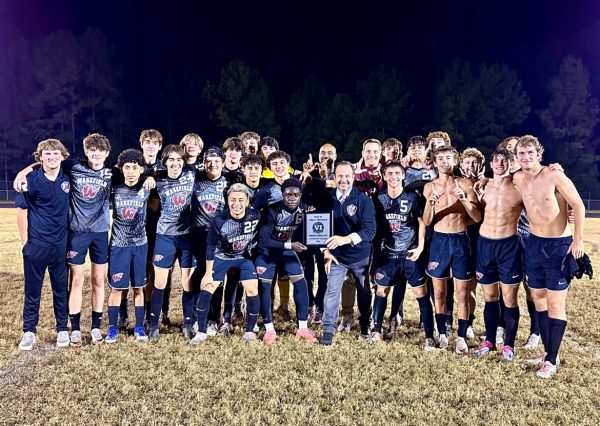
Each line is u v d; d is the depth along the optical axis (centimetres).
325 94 4225
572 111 4144
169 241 572
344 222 555
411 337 588
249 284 564
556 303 485
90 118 4494
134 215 549
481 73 4072
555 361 484
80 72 4475
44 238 521
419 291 557
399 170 545
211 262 555
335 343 561
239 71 4084
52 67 4419
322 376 470
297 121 4109
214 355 519
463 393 437
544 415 402
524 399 430
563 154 4109
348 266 562
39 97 4416
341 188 550
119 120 4575
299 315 580
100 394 432
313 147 4041
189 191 569
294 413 400
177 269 987
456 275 541
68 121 4488
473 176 566
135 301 572
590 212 3212
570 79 4159
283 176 584
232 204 536
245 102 4034
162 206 570
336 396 432
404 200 549
